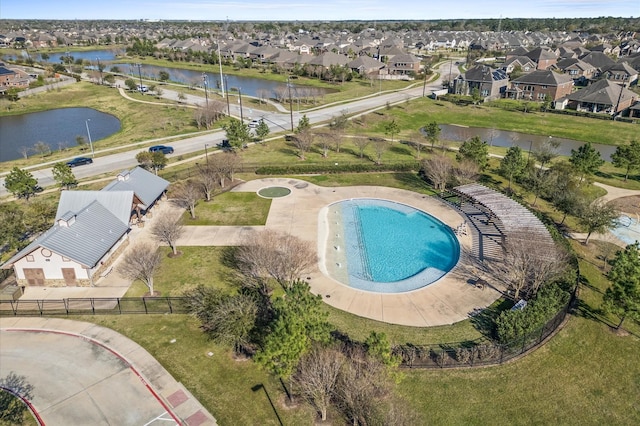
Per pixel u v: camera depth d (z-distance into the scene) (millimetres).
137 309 37406
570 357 31797
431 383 29250
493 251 46469
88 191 48219
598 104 108562
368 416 25859
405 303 38344
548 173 59438
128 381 29875
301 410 27484
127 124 101312
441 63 195875
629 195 61406
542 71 124375
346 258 45938
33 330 35000
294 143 80688
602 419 27078
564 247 42969
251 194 61375
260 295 36250
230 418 27062
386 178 67188
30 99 122438
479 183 60188
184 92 130000
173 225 45625
